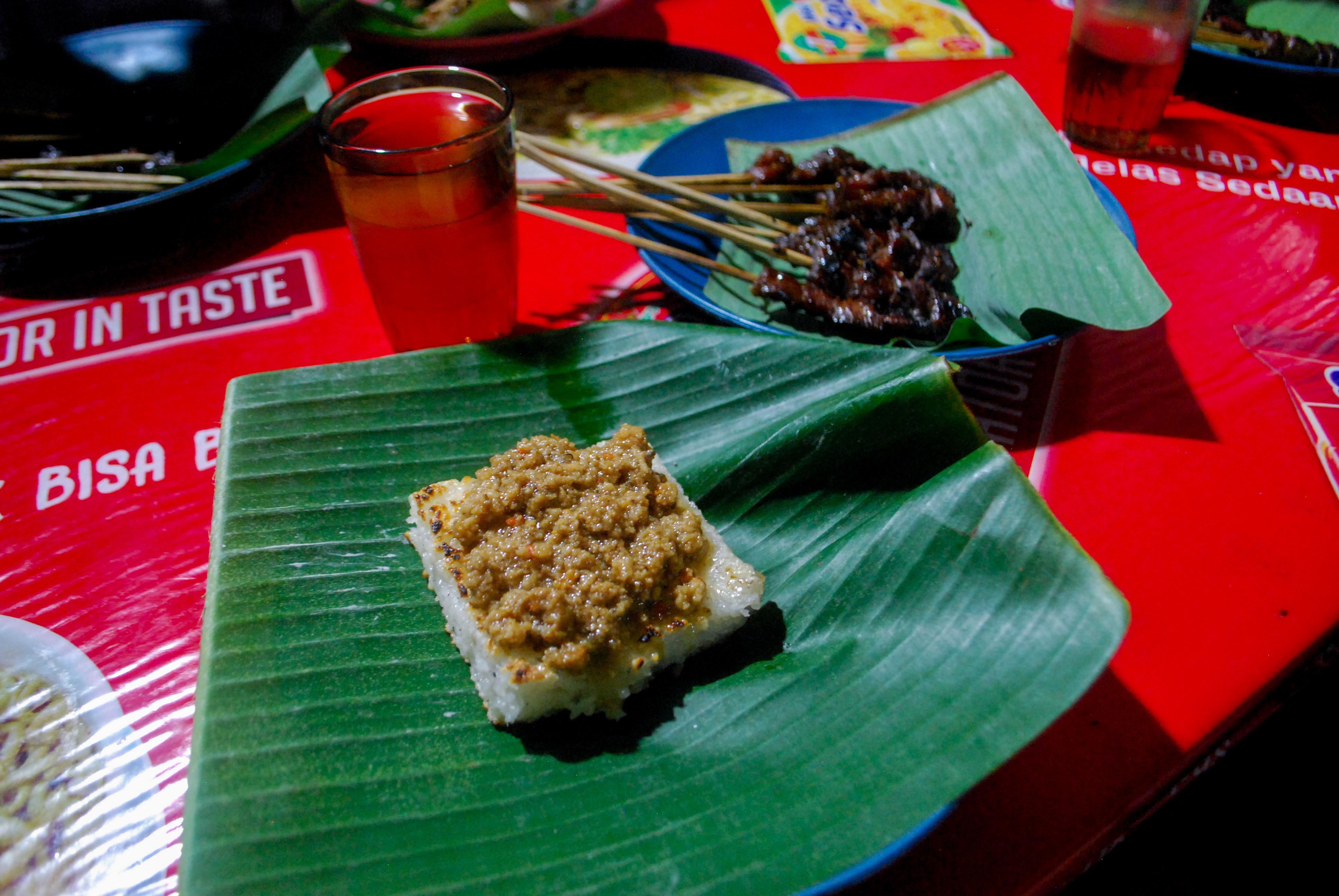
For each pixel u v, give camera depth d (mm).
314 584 271
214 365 381
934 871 233
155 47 485
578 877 209
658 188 426
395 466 304
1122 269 373
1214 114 544
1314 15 560
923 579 270
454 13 566
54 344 390
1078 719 262
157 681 273
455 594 264
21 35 601
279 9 553
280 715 238
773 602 286
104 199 425
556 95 555
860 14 640
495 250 357
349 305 412
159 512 323
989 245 412
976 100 463
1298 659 276
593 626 254
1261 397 361
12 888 231
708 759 241
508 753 247
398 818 223
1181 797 402
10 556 307
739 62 586
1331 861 382
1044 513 267
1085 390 366
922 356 318
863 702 244
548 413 326
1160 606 289
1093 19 477
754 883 201
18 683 271
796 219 446
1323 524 313
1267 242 445
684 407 331
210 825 212
